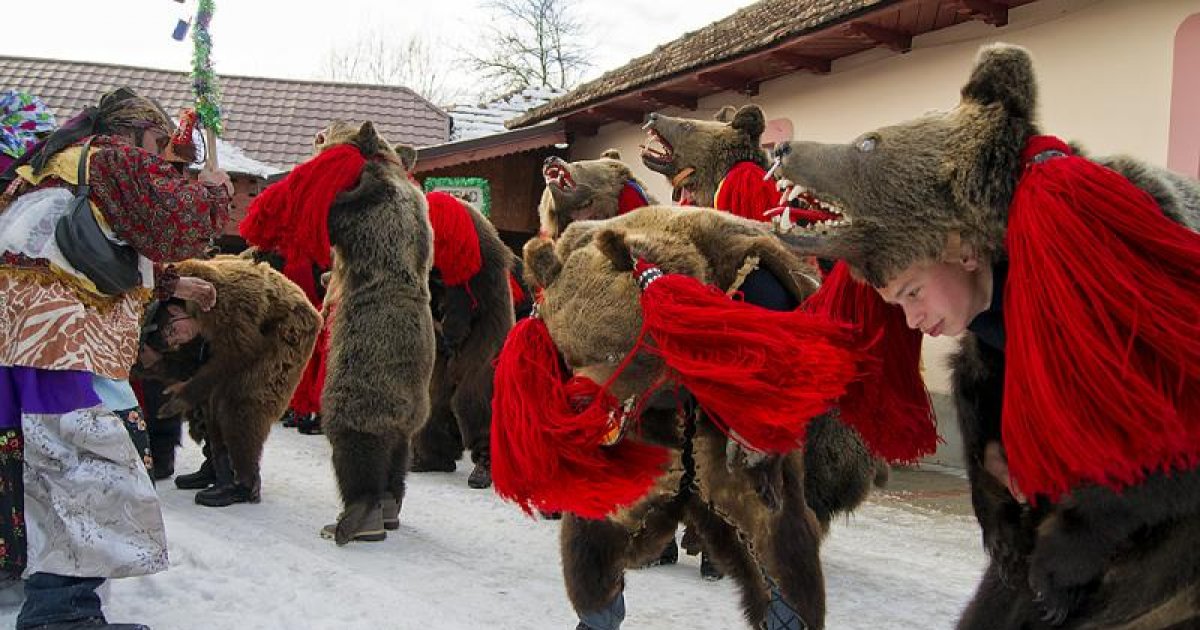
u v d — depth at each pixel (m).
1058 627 2.20
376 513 5.14
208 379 5.49
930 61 8.76
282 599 3.92
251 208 5.05
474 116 18.81
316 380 6.38
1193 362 1.75
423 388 5.18
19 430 3.23
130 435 3.35
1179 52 7.09
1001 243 2.08
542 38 31.16
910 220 2.10
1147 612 2.05
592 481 2.77
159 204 3.22
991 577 2.48
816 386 2.46
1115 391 1.76
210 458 6.21
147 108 3.54
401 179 5.30
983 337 2.27
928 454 2.64
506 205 13.89
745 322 2.54
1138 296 1.77
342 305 5.09
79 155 3.24
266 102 18.86
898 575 4.95
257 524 5.34
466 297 6.79
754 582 3.05
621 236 2.85
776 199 4.81
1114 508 1.93
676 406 2.96
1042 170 1.94
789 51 9.52
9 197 3.29
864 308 2.51
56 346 3.13
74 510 3.12
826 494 3.93
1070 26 7.79
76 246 3.14
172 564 4.30
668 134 5.43
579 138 13.83
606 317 2.78
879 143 2.12
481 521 5.80
